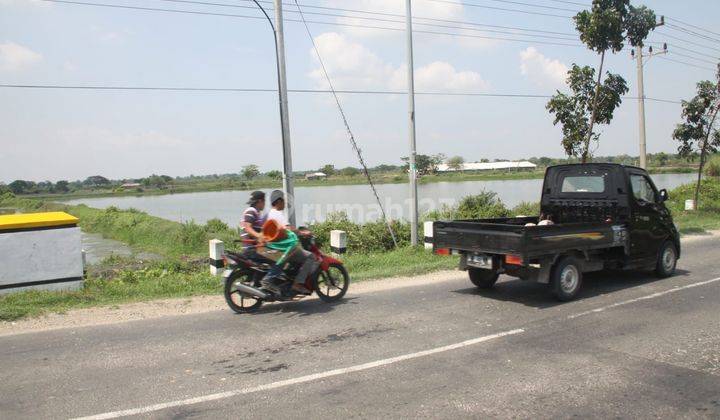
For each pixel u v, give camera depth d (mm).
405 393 4750
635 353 5758
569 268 8328
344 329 6844
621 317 7266
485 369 5324
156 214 41188
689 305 7883
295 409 4453
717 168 49625
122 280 10422
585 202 9922
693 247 14406
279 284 7816
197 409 4480
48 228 8977
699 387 4816
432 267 11430
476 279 9367
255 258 7789
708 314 7336
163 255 21453
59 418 4332
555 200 10414
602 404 4477
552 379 5035
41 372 5387
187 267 12344
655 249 9820
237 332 6777
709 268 11109
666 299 8297
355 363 5551
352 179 90438
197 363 5625
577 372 5211
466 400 4578
